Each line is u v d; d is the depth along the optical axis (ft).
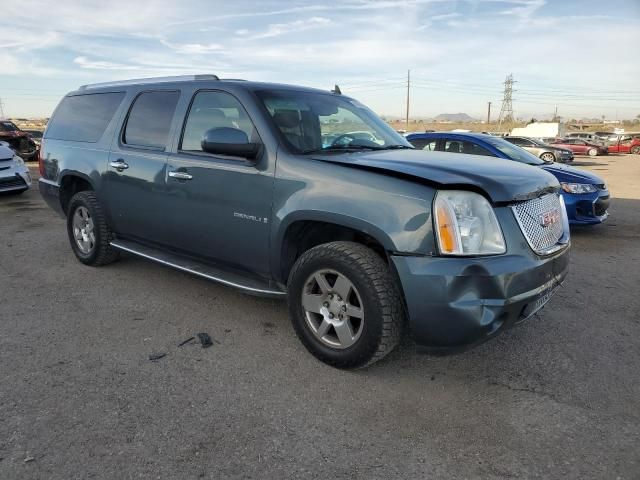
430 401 9.58
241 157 11.60
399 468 7.75
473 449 8.23
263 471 7.63
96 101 16.74
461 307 8.86
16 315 13.21
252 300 14.52
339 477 7.54
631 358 11.42
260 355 11.24
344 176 10.09
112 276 16.43
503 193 9.38
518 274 9.10
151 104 14.51
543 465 7.86
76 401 9.29
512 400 9.66
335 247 10.20
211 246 12.72
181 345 11.66
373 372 10.59
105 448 8.02
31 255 18.94
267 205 11.16
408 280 9.18
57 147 17.81
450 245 8.96
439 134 29.01
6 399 9.30
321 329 10.71
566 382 10.34
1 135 59.82
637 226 27.63
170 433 8.43
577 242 23.49
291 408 9.24
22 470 7.48
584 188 24.18
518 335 12.55
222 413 9.04
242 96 12.04
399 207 9.31
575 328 13.05
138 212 14.53
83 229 17.29
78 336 12.02
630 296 15.67
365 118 14.30
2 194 33.58
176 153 13.24
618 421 9.00
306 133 11.90
